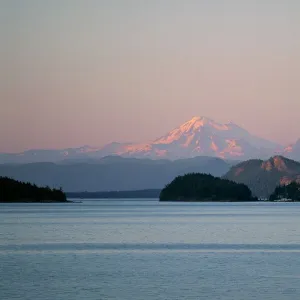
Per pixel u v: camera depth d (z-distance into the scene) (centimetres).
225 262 19850
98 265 19225
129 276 17100
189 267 18762
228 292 14888
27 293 14838
